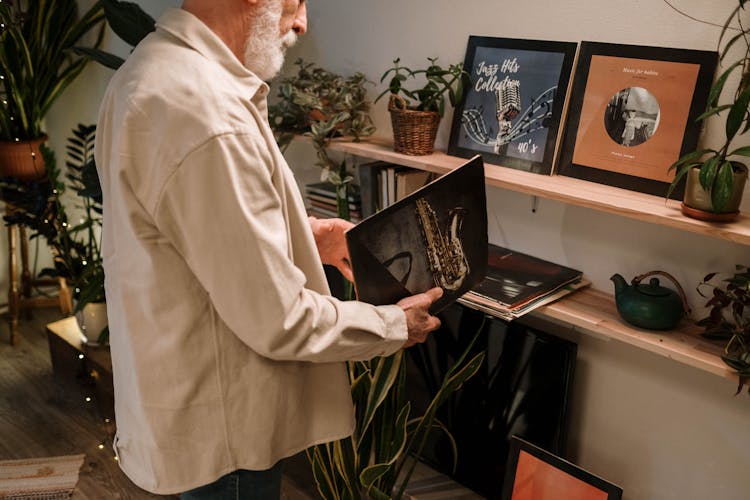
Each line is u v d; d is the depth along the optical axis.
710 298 1.68
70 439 2.56
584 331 1.94
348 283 1.85
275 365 1.27
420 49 2.09
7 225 3.11
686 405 1.80
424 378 2.21
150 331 1.21
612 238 1.82
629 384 1.89
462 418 2.13
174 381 1.22
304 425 1.38
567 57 1.76
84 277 2.82
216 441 1.26
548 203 1.93
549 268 1.91
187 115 1.07
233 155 1.08
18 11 3.02
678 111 1.60
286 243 1.16
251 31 1.19
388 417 1.86
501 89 1.88
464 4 1.95
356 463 1.86
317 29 2.37
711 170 1.39
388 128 2.23
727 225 1.44
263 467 1.31
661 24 1.61
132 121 1.10
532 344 1.93
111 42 3.14
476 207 1.45
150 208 1.12
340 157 2.43
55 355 2.95
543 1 1.79
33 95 3.15
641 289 1.66
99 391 2.75
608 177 1.72
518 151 1.85
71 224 3.64
